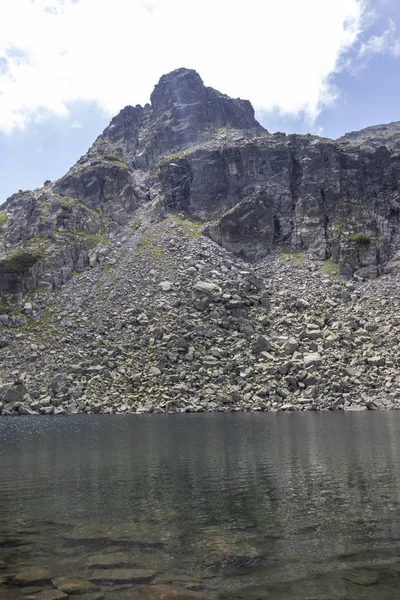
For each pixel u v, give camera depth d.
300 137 150.12
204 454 33.47
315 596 12.30
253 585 12.95
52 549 15.56
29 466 29.95
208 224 131.12
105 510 20.08
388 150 139.75
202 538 16.53
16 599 12.09
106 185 146.88
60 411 69.56
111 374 76.81
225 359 80.12
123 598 12.18
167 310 92.94
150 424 53.38
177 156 155.75
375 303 98.00
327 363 78.94
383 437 40.31
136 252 121.44
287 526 17.77
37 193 160.88
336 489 23.17
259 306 97.75
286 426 48.84
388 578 13.36
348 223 123.88
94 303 102.25
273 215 132.75
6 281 106.94
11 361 85.44
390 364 78.12
